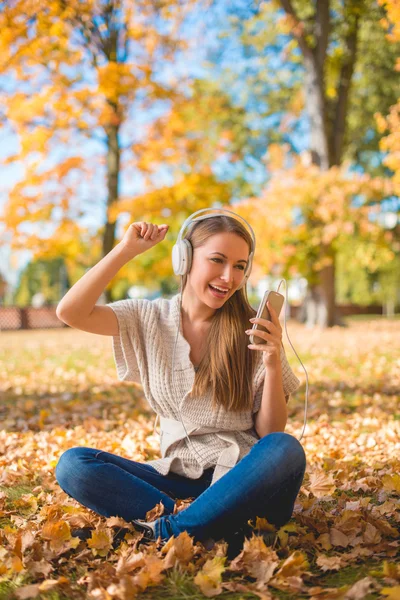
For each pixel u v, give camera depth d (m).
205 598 1.69
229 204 15.36
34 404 5.53
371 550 1.96
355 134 20.64
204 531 1.92
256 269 15.62
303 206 14.52
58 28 11.85
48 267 56.38
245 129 21.61
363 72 18.45
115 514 2.11
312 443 3.73
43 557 1.96
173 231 19.45
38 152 13.62
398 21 7.07
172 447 2.22
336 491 2.73
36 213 14.86
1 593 1.72
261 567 1.81
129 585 1.68
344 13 14.93
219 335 2.16
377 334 13.59
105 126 14.35
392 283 32.28
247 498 1.87
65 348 11.72
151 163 15.43
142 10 13.62
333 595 1.61
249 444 2.14
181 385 2.17
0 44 11.39
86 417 4.79
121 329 2.21
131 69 13.23
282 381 2.18
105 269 2.08
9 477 3.02
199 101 16.16
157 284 37.09
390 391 5.90
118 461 2.17
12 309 22.62
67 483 2.10
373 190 13.80
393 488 2.65
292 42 17.16
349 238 15.45
